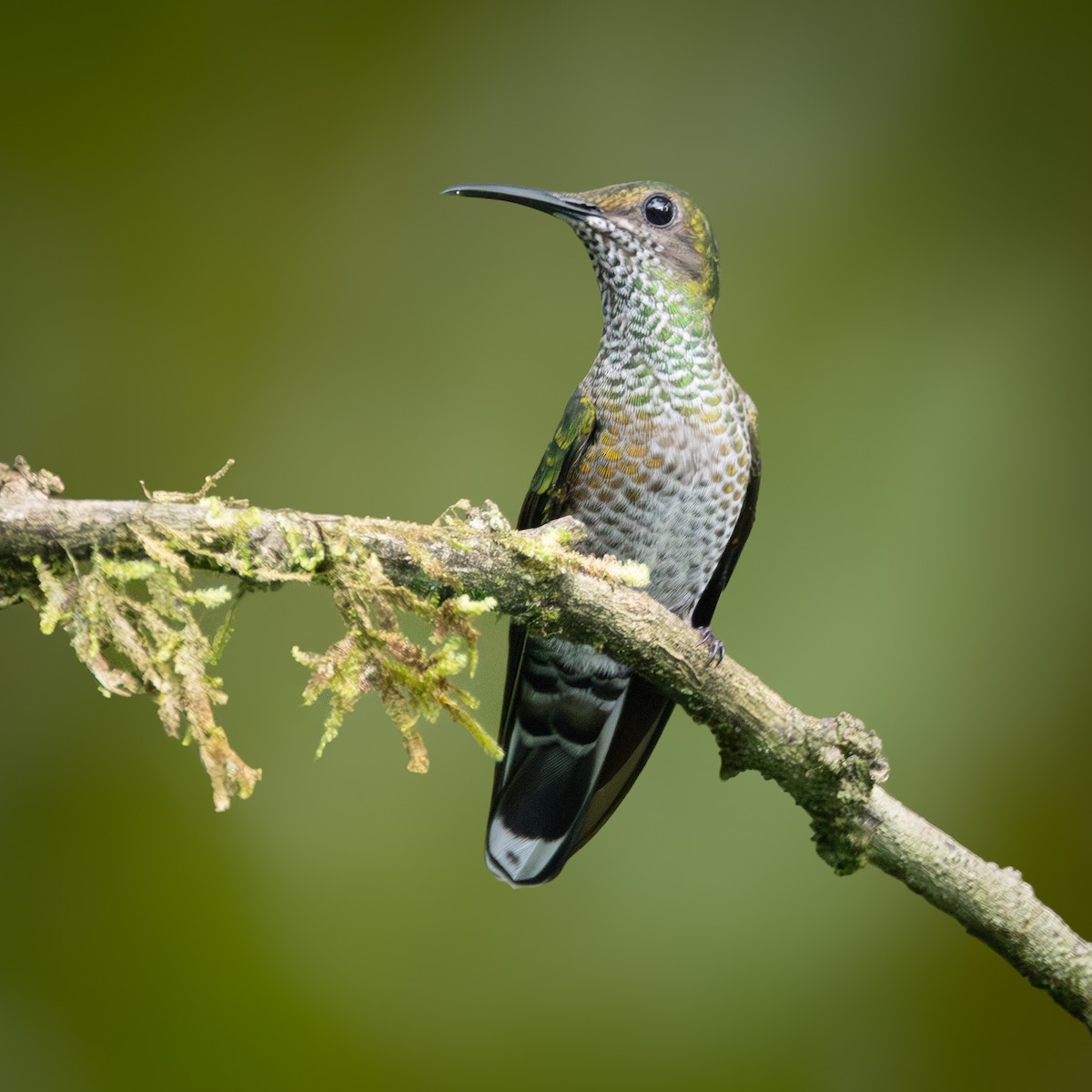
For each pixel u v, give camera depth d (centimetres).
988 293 1096
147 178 1109
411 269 1109
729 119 1132
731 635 1028
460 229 1115
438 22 1139
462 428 1076
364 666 517
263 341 1092
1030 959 598
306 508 1058
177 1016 918
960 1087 921
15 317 1077
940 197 1115
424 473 1066
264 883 953
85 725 969
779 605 1037
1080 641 1016
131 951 928
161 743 970
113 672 491
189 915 941
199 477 1061
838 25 1147
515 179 1122
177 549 491
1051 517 1043
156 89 1120
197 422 1071
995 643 1017
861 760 603
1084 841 980
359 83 1131
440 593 545
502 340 1095
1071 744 994
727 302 1101
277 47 1131
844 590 1035
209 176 1114
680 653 598
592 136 1123
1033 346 1080
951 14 1132
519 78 1138
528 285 1106
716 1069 920
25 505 480
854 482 1060
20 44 1109
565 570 565
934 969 945
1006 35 1132
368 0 1134
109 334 1079
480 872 962
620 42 1138
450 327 1098
